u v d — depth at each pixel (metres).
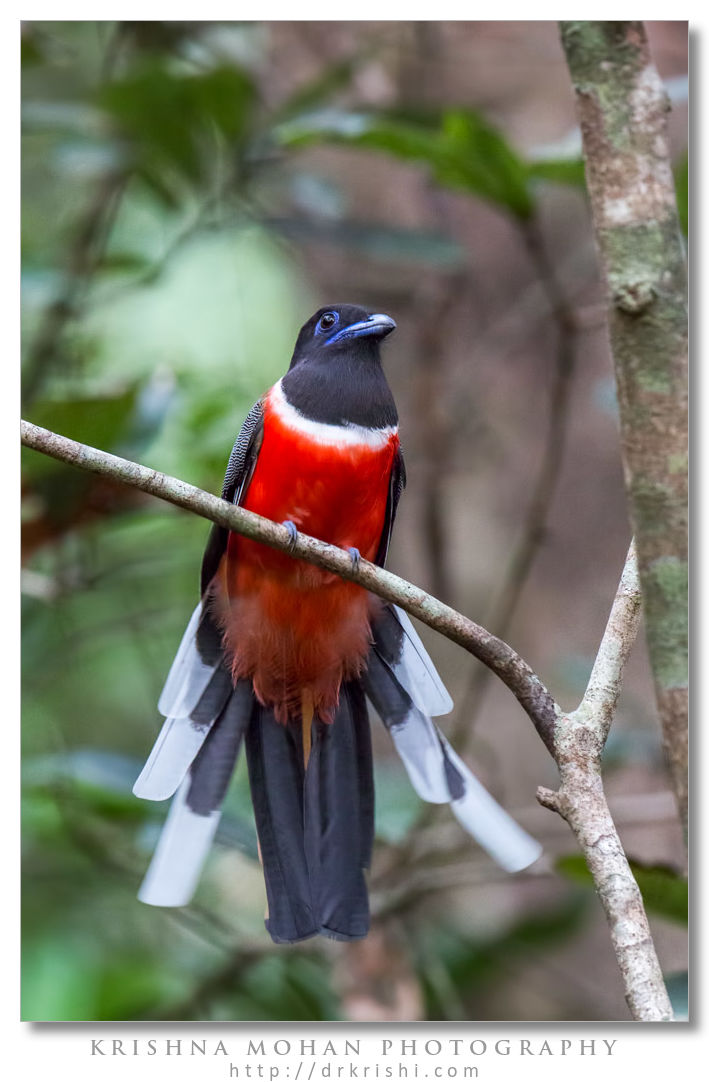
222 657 8.54
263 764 8.38
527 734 11.87
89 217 11.46
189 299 12.55
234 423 10.55
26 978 9.91
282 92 12.59
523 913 11.05
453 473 12.23
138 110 10.30
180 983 10.08
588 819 5.41
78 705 11.31
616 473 12.00
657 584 4.54
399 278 12.69
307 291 12.95
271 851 8.16
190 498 6.59
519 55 12.53
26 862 10.34
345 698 8.46
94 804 9.90
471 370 12.25
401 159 10.42
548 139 12.34
